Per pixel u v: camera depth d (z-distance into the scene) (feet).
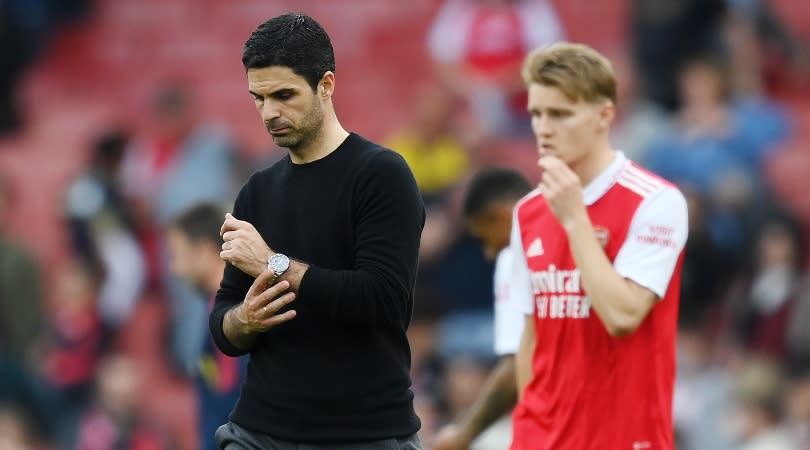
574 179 59.98
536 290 62.80
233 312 53.67
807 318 120.37
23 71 187.93
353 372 53.06
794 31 167.12
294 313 51.85
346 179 53.11
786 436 108.58
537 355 62.75
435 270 127.65
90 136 182.60
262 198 54.85
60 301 153.99
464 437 71.20
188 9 193.77
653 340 60.75
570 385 61.16
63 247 167.02
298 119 51.98
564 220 59.98
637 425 60.34
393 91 181.57
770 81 158.81
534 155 151.53
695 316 119.55
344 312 51.80
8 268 144.97
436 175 136.98
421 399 109.40
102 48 192.54
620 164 62.03
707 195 132.16
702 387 115.96
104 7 194.49
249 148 174.29
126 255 147.54
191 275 79.20
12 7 185.26
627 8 175.73
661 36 150.10
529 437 62.34
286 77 51.55
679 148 141.28
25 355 144.25
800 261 127.03
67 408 140.05
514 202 70.74
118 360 132.46
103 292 145.59
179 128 154.61
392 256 52.19
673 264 60.85
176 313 139.03
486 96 154.20
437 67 160.45
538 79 61.46
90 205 148.15
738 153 141.59
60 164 178.50
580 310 60.95
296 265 51.96
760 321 122.83
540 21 154.20
